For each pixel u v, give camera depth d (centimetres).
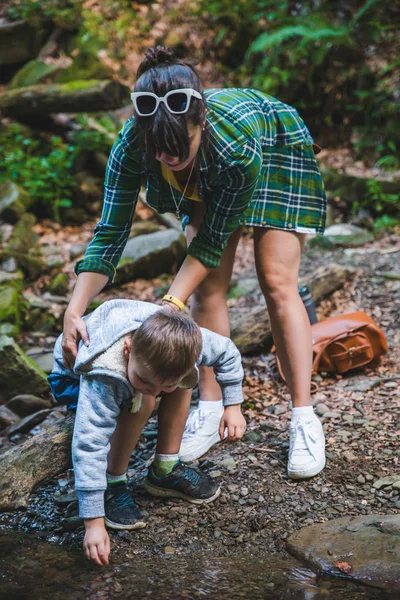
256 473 259
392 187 595
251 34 740
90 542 202
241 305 425
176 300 225
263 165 243
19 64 675
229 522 234
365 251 506
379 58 703
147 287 472
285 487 250
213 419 277
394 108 673
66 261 487
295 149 246
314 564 211
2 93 613
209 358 224
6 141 589
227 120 210
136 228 530
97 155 582
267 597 197
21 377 338
